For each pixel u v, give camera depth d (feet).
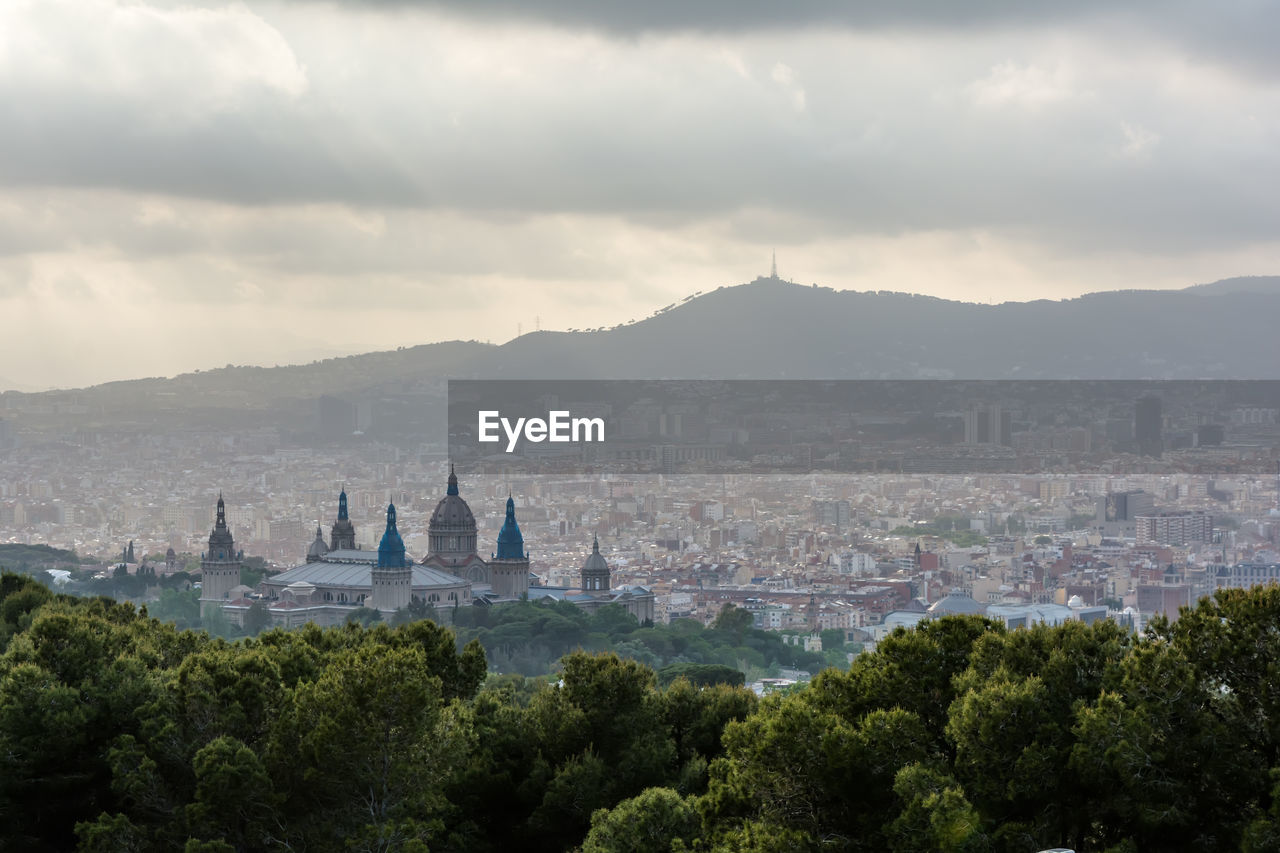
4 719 457.68
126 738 449.06
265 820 435.94
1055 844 365.20
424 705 428.56
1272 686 362.12
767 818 381.60
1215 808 359.25
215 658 481.46
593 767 479.41
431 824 434.30
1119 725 358.64
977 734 371.76
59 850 476.54
